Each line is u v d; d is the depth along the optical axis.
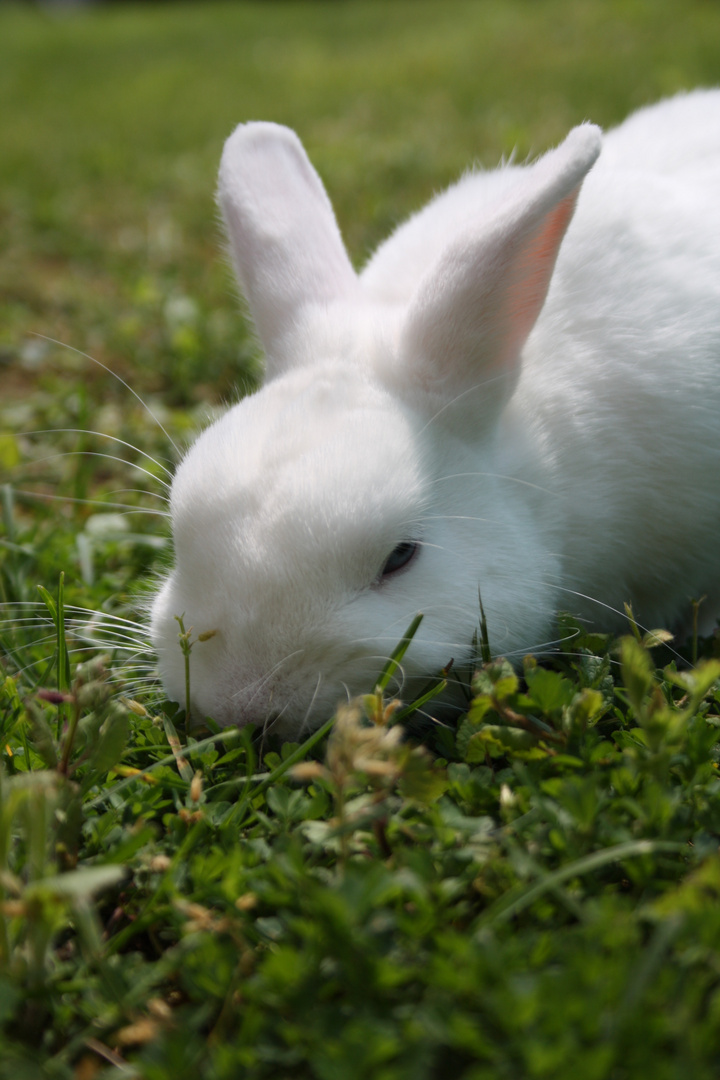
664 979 0.55
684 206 0.78
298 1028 0.55
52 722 0.68
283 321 0.75
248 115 2.26
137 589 0.77
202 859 0.60
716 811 0.60
